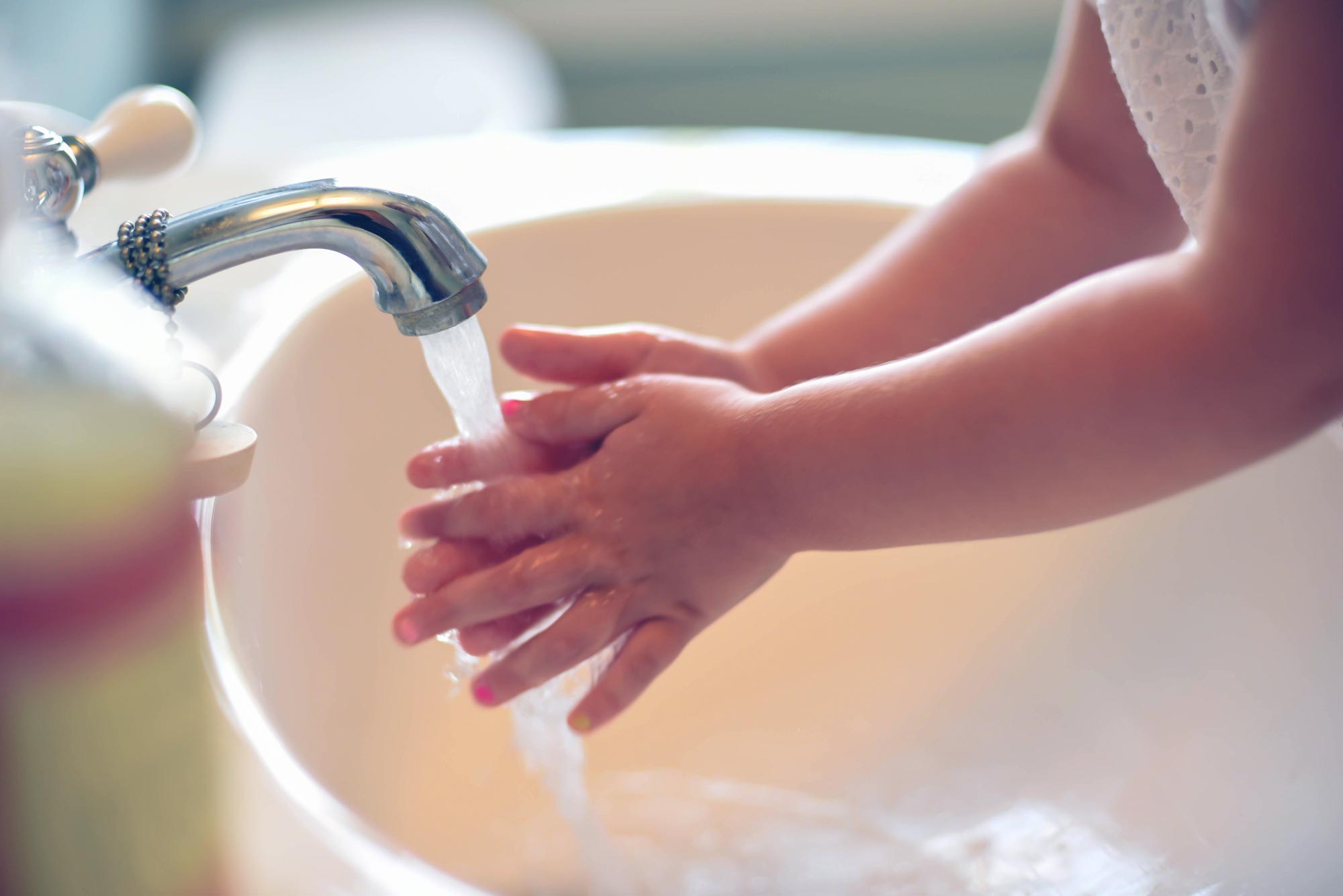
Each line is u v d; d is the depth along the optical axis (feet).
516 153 2.48
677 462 1.42
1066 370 1.27
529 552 1.42
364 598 1.73
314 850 0.88
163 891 0.66
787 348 1.80
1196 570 1.70
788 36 4.81
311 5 4.80
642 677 1.42
